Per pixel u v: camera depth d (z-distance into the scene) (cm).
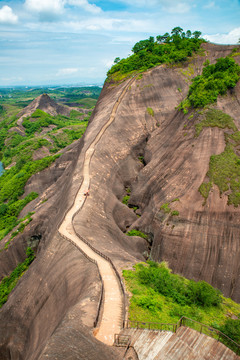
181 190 4825
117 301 2258
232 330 2027
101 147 6281
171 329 1958
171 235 4372
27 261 5497
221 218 4225
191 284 2733
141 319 2053
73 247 3241
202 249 4122
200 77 6731
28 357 2505
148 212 5084
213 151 5025
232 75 6284
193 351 1753
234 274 3850
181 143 5634
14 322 3238
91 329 1908
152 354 1730
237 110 5869
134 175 6450
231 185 4462
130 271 2742
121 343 1823
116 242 3934
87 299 2216
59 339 1791
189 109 6191
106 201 5031
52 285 3009
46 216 5859
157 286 2559
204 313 2391
